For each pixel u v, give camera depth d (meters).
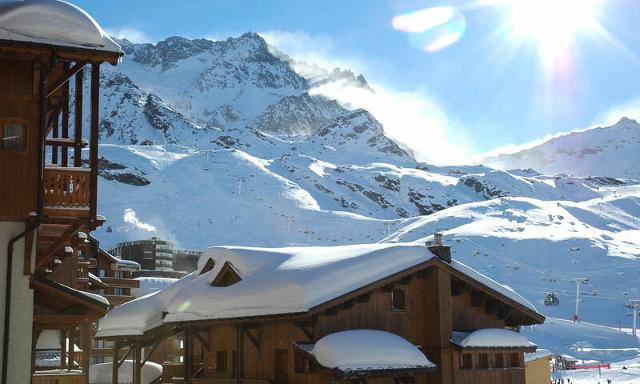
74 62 24.53
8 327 23.50
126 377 47.53
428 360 33.22
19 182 23.80
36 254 24.75
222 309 35.41
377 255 34.00
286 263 35.47
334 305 31.84
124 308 42.66
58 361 39.38
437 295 35.56
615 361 149.88
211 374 38.50
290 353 33.75
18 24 23.45
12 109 23.92
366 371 30.42
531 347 37.34
